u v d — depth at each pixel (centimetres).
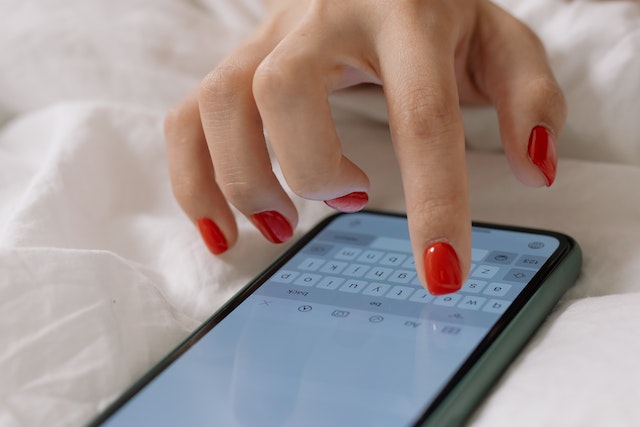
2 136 46
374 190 41
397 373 32
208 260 38
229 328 34
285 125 34
